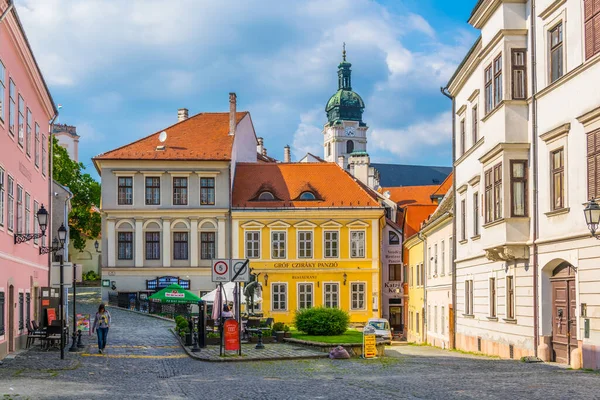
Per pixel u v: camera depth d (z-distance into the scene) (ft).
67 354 90.27
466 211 120.57
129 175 196.54
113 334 125.18
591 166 72.43
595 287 71.82
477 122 113.29
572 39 77.46
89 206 236.84
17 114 93.15
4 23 80.43
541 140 84.64
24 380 62.80
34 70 100.83
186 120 215.31
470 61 113.19
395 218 249.55
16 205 92.73
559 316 82.74
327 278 196.85
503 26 89.92
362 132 578.66
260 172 207.51
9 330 90.12
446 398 49.78
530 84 87.76
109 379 66.18
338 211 197.47
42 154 117.39
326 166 209.56
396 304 220.02
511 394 50.88
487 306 107.24
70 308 182.19
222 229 196.34
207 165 196.95
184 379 66.85
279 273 196.13
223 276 90.99
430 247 161.48
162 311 172.24
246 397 53.31
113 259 195.52
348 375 69.97
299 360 88.89
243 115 225.15
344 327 119.75
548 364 80.84
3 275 82.89
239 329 90.33
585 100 74.13
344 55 591.37
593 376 64.64
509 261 94.99
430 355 106.52
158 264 195.72
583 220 74.23
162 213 195.72
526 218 88.33
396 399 50.44
